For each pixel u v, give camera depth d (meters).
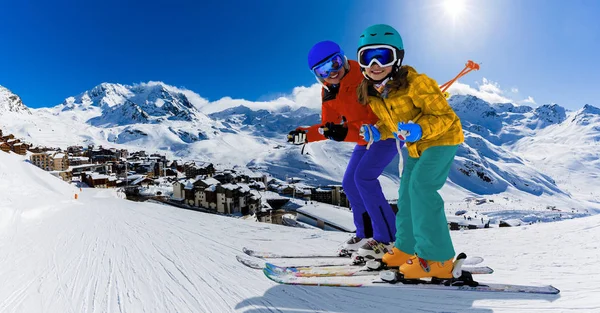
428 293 2.33
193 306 2.21
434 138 2.45
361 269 2.86
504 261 3.61
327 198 69.00
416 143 2.54
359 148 3.44
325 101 3.43
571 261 3.37
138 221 6.92
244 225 6.54
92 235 5.05
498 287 2.36
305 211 29.55
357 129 3.22
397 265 2.72
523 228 5.44
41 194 10.75
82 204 11.60
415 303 2.17
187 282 2.70
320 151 184.25
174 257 3.58
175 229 5.81
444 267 2.43
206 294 2.42
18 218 6.22
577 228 4.86
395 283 2.50
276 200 52.25
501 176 199.12
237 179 76.75
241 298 2.34
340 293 2.40
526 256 3.76
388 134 3.04
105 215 8.14
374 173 3.08
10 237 4.71
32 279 2.78
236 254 3.75
